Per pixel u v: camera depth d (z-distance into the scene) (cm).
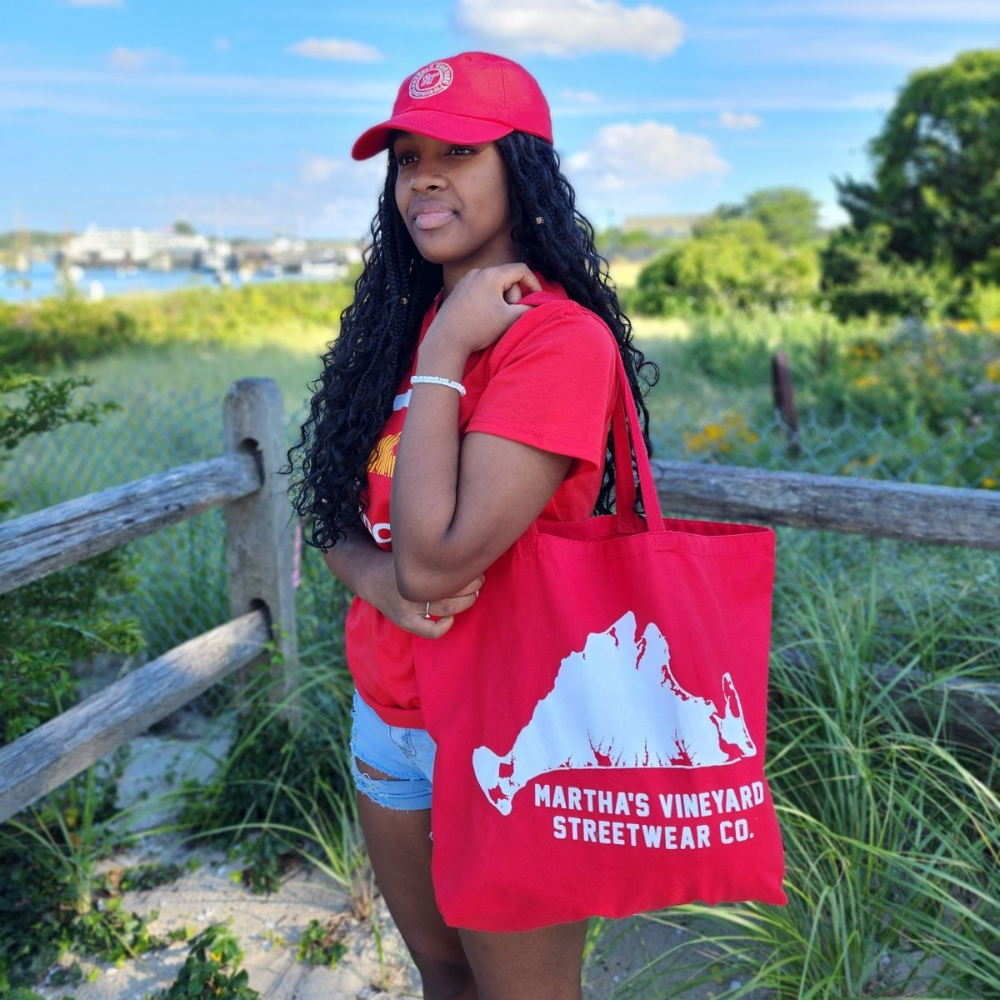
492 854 117
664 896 115
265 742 272
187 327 1800
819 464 512
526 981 132
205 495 252
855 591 268
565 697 117
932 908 201
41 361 1370
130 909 239
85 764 218
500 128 127
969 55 2023
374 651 138
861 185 2072
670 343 1340
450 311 121
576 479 126
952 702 230
